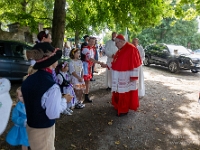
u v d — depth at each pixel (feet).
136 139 12.42
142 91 19.51
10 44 22.74
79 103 16.87
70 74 15.89
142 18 29.09
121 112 15.62
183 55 38.96
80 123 14.17
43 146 6.27
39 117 5.94
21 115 8.98
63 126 13.60
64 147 11.25
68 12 39.29
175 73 39.52
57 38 25.76
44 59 5.83
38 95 5.69
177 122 14.92
